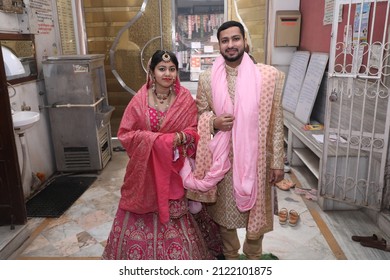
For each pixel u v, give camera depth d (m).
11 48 3.32
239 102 1.74
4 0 3.08
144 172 1.82
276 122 1.82
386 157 2.66
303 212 3.04
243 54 1.78
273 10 4.68
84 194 3.58
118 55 5.00
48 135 4.11
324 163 2.97
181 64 6.28
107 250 2.06
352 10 3.22
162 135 1.79
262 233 1.92
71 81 3.90
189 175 1.89
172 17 4.86
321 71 3.79
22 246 2.59
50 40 4.15
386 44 2.54
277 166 1.83
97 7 4.83
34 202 3.38
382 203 2.76
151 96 1.86
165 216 1.85
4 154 2.54
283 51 4.82
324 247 2.50
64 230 2.84
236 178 1.79
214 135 1.85
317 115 4.14
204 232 2.22
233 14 4.86
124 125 1.86
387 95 2.58
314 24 4.16
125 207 1.96
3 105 2.48
